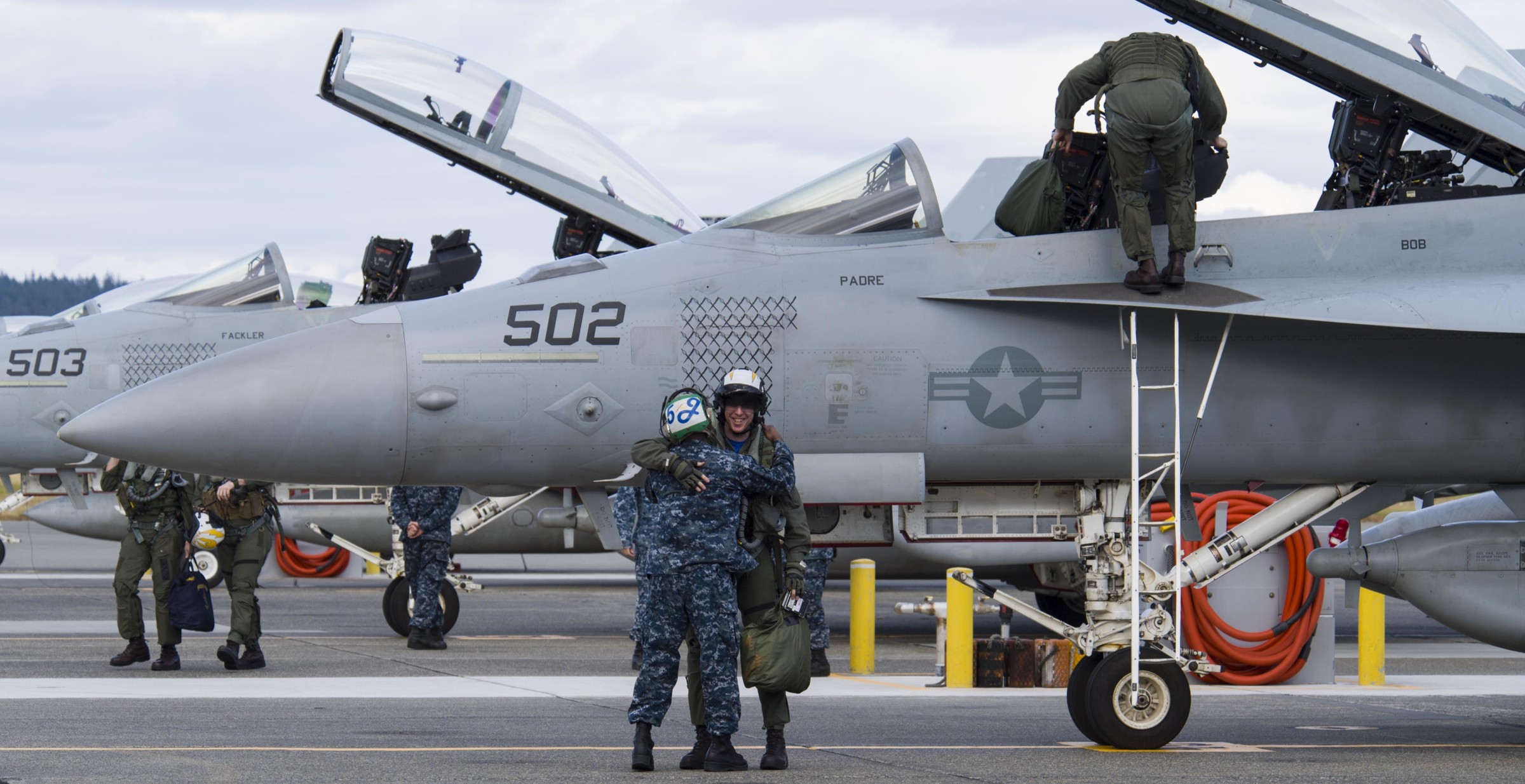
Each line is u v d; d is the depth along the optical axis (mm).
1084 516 14766
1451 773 12320
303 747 13016
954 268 14398
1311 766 12609
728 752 11914
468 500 30469
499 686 17828
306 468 13992
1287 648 19422
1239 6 14656
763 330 14133
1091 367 14266
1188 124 13602
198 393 13844
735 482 11773
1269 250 14430
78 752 12594
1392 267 14500
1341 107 16000
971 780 11734
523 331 14133
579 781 11469
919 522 14984
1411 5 15320
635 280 14383
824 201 14938
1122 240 13961
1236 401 14367
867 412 14094
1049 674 18656
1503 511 18469
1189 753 13367
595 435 14086
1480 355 14523
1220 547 14750
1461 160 18109
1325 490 15055
